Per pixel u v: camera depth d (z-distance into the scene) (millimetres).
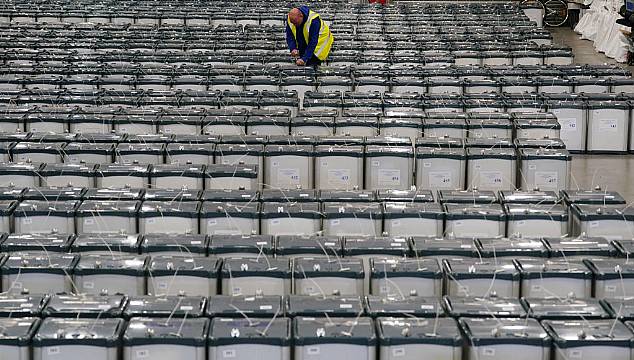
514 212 11016
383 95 18375
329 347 7461
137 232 10977
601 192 12016
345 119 15938
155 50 24922
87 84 19562
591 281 9039
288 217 10875
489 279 9008
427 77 20594
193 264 9125
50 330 7531
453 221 10875
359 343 7449
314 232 10906
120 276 9039
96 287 9070
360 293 9031
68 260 9211
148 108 17062
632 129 18453
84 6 33656
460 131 15781
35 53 23344
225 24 31422
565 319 7969
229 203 11250
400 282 9016
